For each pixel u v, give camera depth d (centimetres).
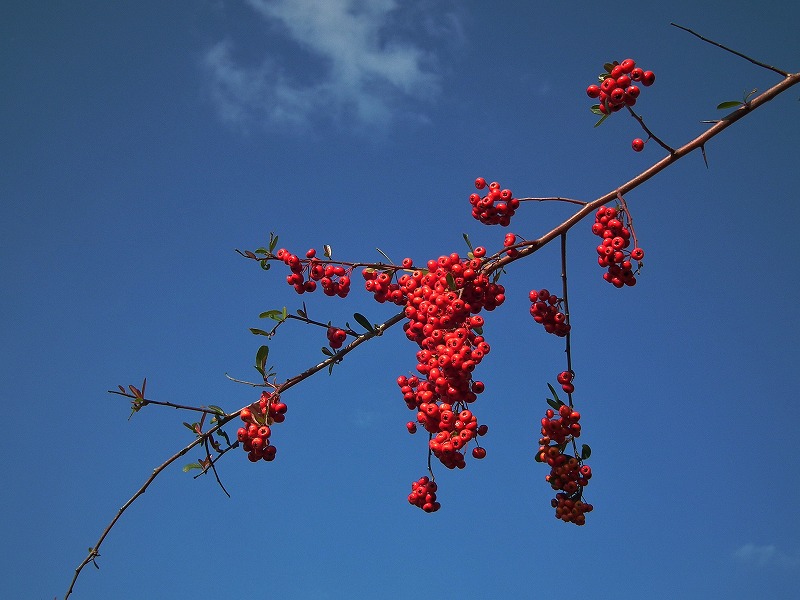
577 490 89
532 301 92
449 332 86
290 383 92
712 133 87
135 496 91
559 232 90
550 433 89
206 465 91
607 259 87
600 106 88
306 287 94
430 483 89
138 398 91
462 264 88
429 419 85
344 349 92
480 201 90
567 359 91
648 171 88
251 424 90
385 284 93
